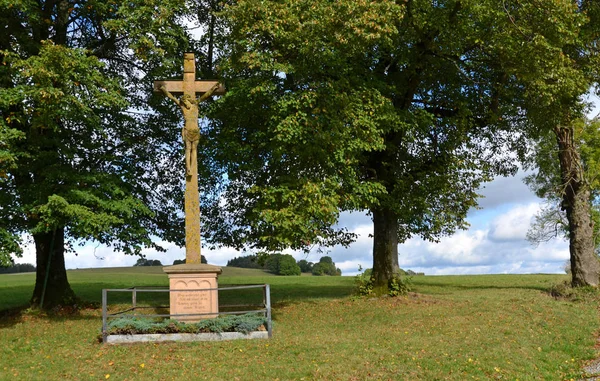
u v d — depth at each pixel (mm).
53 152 18359
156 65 20953
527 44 18172
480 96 22719
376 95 18312
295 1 16750
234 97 18203
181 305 14750
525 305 18938
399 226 24719
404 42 19938
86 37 21859
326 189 17641
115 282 36094
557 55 18188
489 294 23906
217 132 21047
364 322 17656
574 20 18453
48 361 12312
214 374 10969
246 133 20172
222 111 19375
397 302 20844
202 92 16031
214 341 13672
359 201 18891
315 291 27703
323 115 17328
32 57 16375
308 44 16578
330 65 18016
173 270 14727
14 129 16281
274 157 18375
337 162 18375
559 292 23188
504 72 20672
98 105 17719
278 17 16812
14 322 19219
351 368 11328
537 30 18422
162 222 22906
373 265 22734
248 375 10891
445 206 22203
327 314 19406
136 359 12086
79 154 19656
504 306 18875
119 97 18234
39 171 18688
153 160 22281
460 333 14672
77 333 16188
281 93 18266
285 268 63562
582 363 12680
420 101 22578
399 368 11273
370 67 20547
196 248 15344
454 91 22391
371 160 21734
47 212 17359
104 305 13852
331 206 17141
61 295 21797
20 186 18250
